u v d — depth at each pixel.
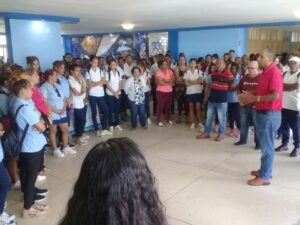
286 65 5.12
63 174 3.98
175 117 7.19
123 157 0.79
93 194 0.78
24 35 5.90
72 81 5.05
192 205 3.11
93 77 5.69
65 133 4.76
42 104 3.57
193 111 6.21
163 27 10.20
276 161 4.27
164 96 6.40
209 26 10.05
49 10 5.45
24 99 2.81
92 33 13.05
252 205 3.08
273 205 3.07
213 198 3.24
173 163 4.28
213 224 2.76
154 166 4.18
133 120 6.21
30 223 2.85
